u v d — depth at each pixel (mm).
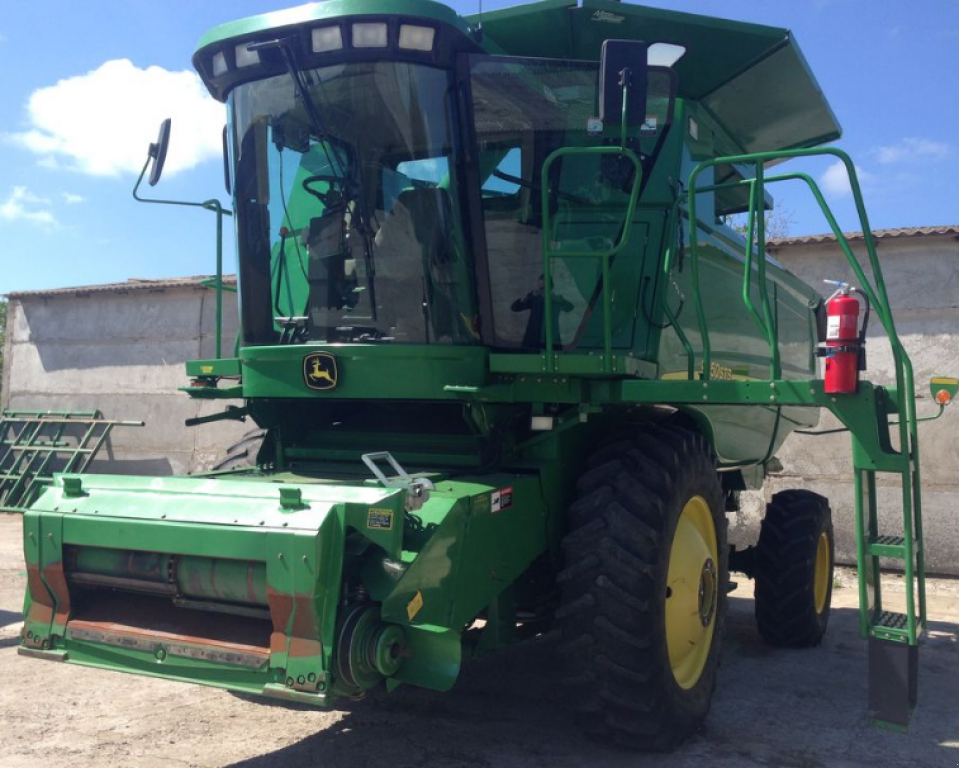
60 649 3475
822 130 5820
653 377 4312
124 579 3361
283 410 4605
